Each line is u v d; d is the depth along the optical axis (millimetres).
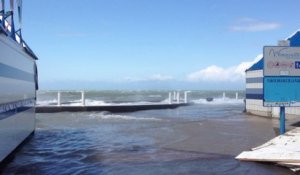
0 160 9031
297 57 13477
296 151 9977
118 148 12203
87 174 8906
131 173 8961
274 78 13469
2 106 8930
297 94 13508
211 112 27547
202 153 11250
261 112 23281
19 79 11297
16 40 10852
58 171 9227
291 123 18062
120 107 28297
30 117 14023
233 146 12383
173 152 11484
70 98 57969
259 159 9891
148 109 30500
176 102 38625
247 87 25484
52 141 13688
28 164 9977
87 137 14648
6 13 10508
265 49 13484
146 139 14016
